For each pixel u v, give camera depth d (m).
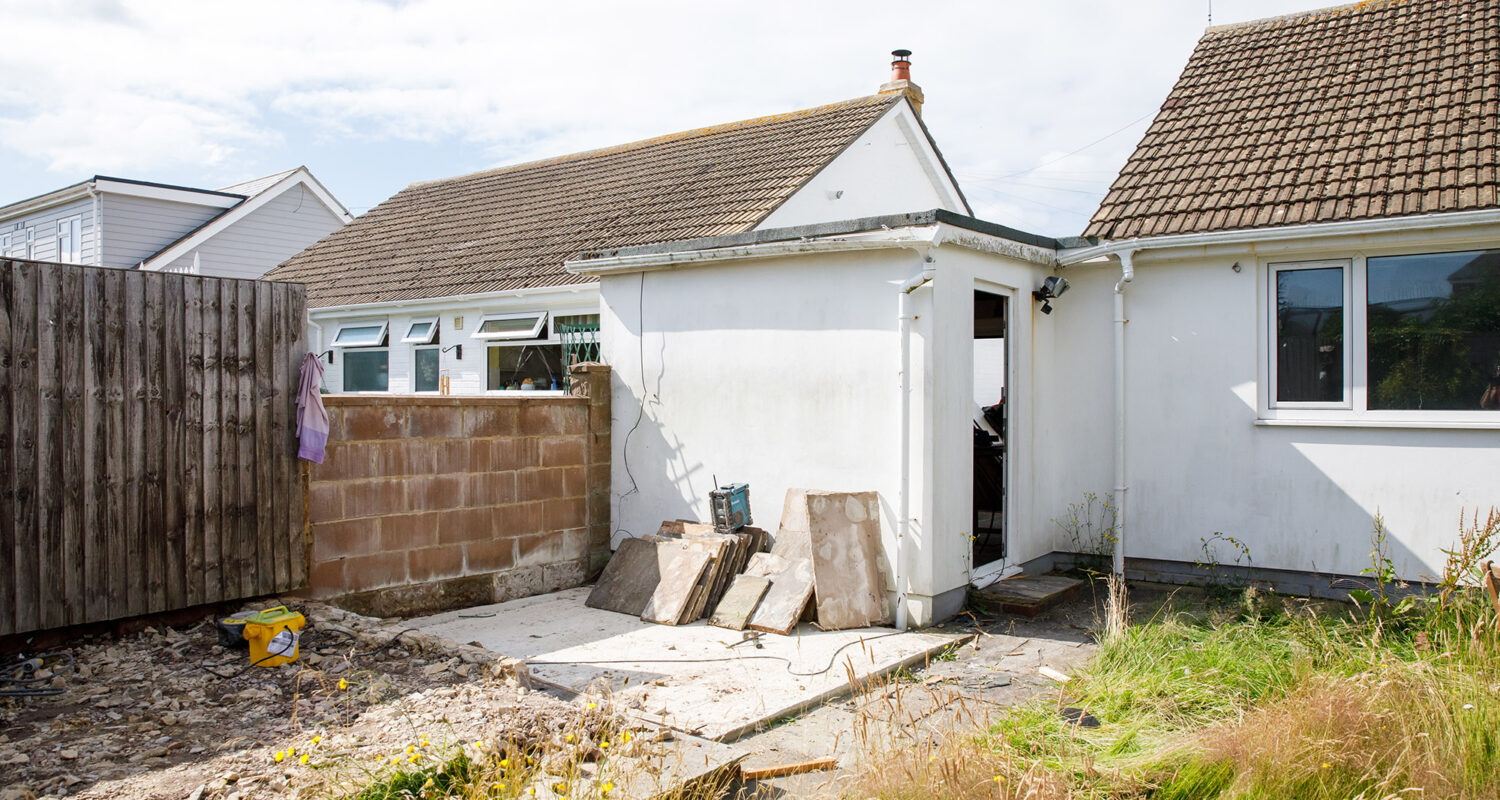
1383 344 7.74
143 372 5.82
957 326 7.57
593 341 12.18
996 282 8.14
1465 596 5.81
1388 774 3.91
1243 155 8.98
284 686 5.11
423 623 7.31
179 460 5.98
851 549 7.34
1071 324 9.03
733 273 8.36
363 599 7.12
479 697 4.89
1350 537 7.75
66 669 5.27
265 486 6.44
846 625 7.10
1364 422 7.66
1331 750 4.04
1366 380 7.80
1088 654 6.45
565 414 8.75
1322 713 4.27
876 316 7.51
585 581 8.93
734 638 6.86
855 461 7.63
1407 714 4.28
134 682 5.14
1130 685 5.16
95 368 5.61
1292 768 3.98
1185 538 8.45
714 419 8.46
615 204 15.00
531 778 3.90
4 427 5.24
